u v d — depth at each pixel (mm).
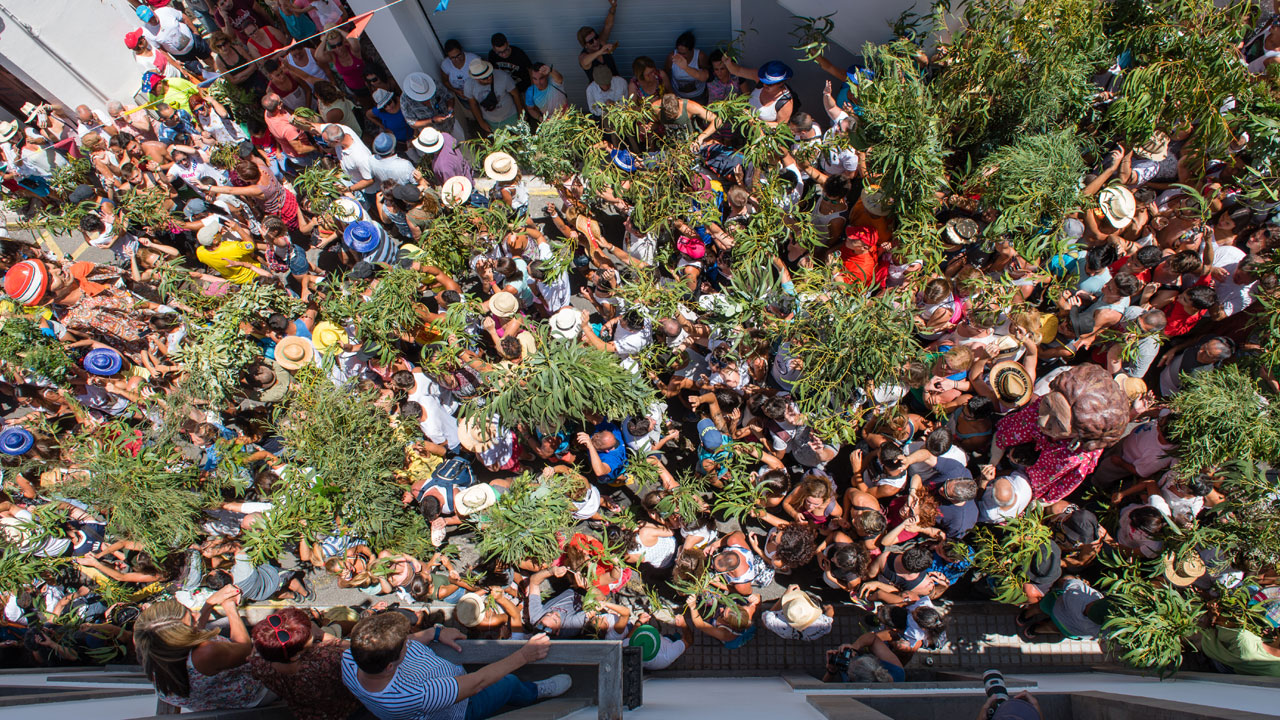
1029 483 5246
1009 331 5668
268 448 6633
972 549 5770
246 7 8102
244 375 6500
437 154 7141
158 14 8344
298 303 6707
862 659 5422
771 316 5559
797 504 5656
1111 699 4004
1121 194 5605
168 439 6062
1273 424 4609
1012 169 5348
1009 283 5340
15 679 5402
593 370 5383
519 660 3990
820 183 6598
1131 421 5406
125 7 9078
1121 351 5535
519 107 8039
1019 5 5457
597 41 7262
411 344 6910
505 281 6484
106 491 5598
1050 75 5363
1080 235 5711
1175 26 5418
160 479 5711
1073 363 6711
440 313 6688
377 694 3541
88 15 8695
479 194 6938
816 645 6500
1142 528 4992
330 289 6453
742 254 5836
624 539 5801
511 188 6793
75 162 7785
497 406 5422
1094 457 4996
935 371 5625
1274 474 4820
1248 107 5582
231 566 6445
